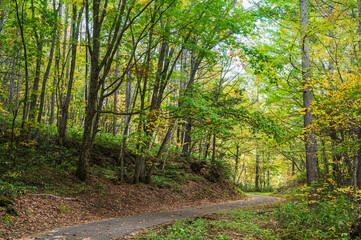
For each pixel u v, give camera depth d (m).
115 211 11.02
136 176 15.20
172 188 17.02
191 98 11.77
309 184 11.33
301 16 11.84
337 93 6.95
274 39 13.19
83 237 6.90
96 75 12.56
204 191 19.33
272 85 13.88
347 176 10.51
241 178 49.72
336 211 8.41
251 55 13.06
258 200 20.77
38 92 12.88
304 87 8.13
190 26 13.44
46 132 16.06
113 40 12.02
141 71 11.98
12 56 11.87
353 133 8.20
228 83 22.03
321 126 8.08
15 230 7.00
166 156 19.58
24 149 12.98
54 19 12.55
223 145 29.30
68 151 14.48
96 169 14.57
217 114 12.01
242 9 13.98
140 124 13.66
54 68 14.62
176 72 15.66
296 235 7.21
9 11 12.42
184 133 23.44
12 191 8.82
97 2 12.23
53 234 7.05
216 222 9.67
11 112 19.36
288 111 15.30
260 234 7.96
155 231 7.83
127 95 19.94
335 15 9.58
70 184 11.74
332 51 9.86
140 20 13.23
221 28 13.53
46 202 9.32
